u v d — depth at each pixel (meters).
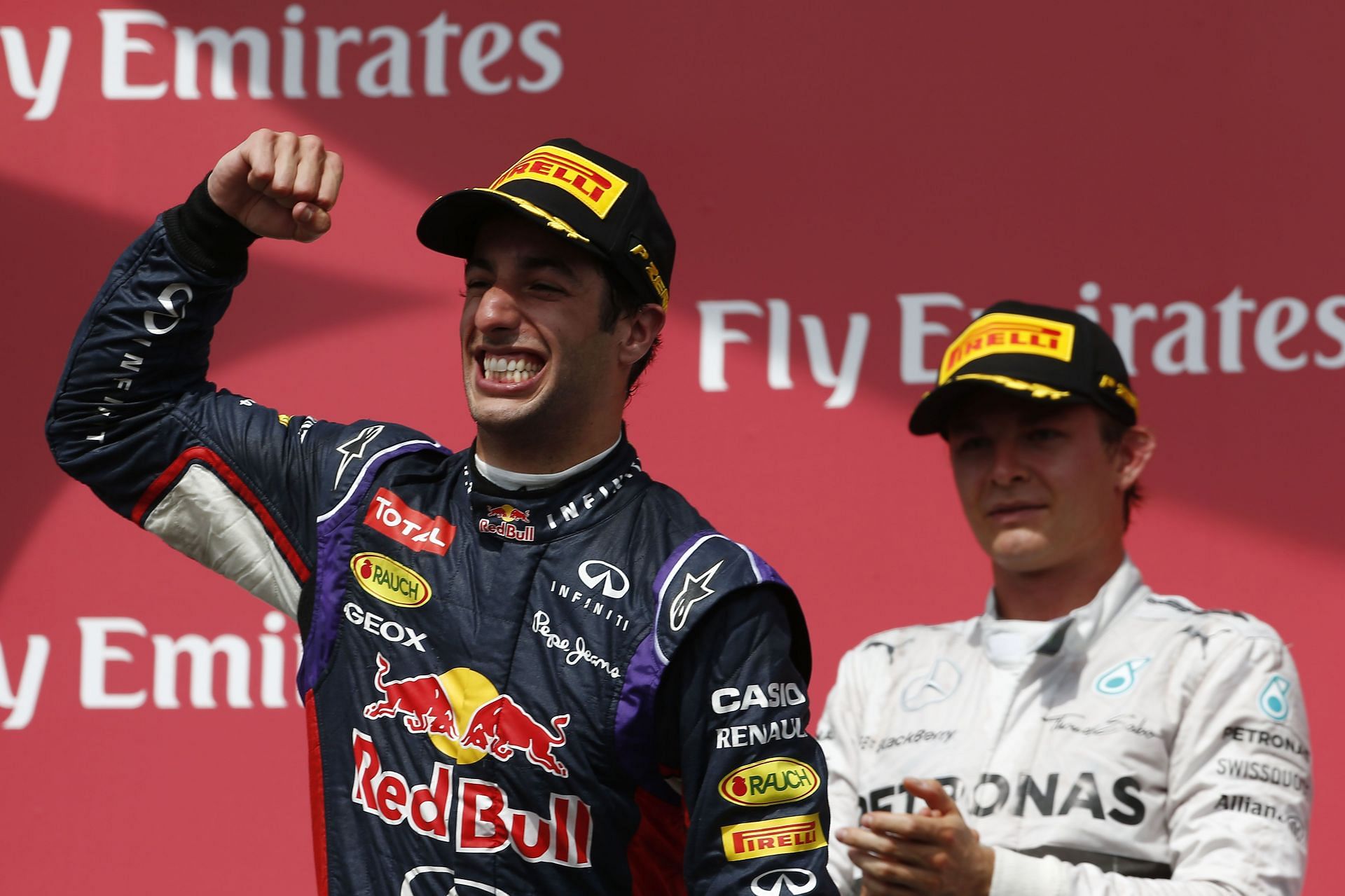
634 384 6.76
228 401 6.94
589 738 5.79
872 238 11.90
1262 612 11.18
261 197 6.78
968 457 9.01
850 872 8.56
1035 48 11.86
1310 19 11.59
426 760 5.90
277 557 6.63
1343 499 11.20
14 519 12.19
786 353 11.88
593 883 5.80
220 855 11.74
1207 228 11.55
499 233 6.29
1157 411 11.45
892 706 8.86
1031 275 11.71
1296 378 11.35
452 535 6.27
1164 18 11.73
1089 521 8.76
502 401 6.19
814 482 11.75
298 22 12.48
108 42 12.58
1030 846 7.94
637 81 12.23
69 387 6.85
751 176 12.05
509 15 12.37
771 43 12.13
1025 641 8.56
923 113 11.94
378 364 12.20
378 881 5.86
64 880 11.77
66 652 12.00
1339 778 10.91
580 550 6.12
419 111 12.37
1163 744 8.00
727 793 5.76
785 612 6.11
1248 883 7.52
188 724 11.89
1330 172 11.47
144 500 6.82
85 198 12.52
